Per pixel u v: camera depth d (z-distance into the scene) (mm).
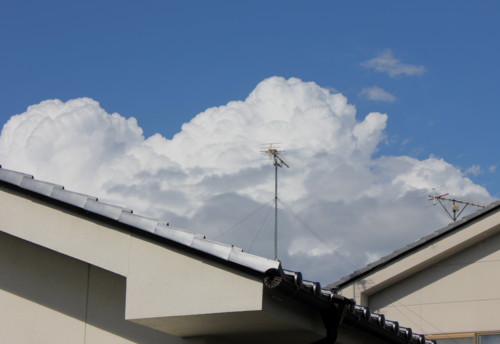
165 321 8258
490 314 15852
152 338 9141
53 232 8734
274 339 9352
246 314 7930
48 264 9719
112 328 9281
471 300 16078
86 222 8641
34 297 9648
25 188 8875
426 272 16609
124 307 9281
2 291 9766
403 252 16562
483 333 15789
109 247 8469
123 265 8359
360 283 16828
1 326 9633
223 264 7910
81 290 9500
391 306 16703
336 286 16969
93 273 9523
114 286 9391
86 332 9352
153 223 8281
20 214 8914
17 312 9648
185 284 8031
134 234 8406
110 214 8469
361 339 10602
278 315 8180
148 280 8203
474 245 16375
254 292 7719
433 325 16234
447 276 16406
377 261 16781
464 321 16000
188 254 8102
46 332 9477
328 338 9203
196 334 8914
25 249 9852
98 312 9383
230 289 7824
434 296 16406
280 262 7660
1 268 9852
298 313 8695
